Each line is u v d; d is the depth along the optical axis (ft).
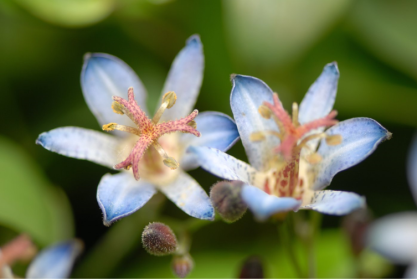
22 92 0.78
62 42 0.79
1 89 0.78
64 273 0.69
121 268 0.76
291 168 0.63
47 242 0.75
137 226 0.74
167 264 0.76
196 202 0.63
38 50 0.79
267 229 0.76
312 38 0.76
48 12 0.75
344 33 0.79
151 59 0.79
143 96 0.68
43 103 0.79
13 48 0.78
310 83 0.79
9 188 0.75
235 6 0.76
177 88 0.67
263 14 0.76
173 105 0.66
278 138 0.64
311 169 0.64
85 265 0.75
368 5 0.79
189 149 0.60
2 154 0.76
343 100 0.79
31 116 0.78
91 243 0.76
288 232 0.69
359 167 0.78
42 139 0.65
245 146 0.64
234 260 0.76
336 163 0.63
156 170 0.66
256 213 0.58
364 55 0.79
